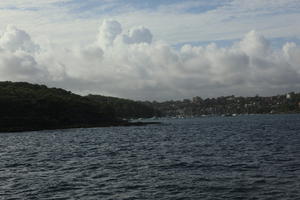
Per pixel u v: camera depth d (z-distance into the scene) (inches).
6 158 2282.2
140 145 3169.3
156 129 6604.3
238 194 1216.8
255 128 6112.2
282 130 5201.8
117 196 1226.0
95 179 1507.1
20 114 7170.3
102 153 2511.1
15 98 7534.5
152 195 1231.5
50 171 1724.9
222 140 3577.8
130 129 6697.8
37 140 4010.8
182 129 6456.7
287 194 1197.7
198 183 1395.2
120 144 3309.5
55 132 5821.9
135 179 1497.3
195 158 2124.8
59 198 1204.5
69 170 1748.3
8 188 1348.4
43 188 1344.7
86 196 1228.5
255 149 2581.2
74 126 7416.3
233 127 6875.0
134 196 1223.5
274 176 1489.9
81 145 3243.1
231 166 1781.5
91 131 6058.1
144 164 1913.1
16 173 1678.2
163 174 1599.4
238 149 2610.7
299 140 3309.5
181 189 1304.1
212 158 2108.8
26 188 1346.0
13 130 6314.0
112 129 6747.1
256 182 1384.1
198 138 3971.5
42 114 7465.6
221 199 1165.1
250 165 1795.0
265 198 1160.8
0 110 7003.0
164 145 3125.0
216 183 1387.8
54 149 2861.7
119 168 1792.6
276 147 2687.0
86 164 1947.6
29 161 2108.8
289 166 1729.8
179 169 1728.6
